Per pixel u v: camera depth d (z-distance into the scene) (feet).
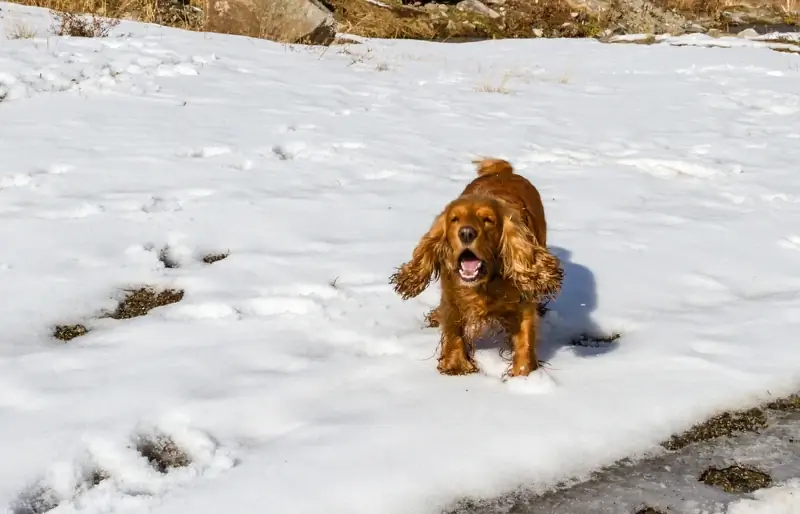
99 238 13.20
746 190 15.37
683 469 9.87
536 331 10.90
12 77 19.33
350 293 12.20
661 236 13.67
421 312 11.94
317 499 9.43
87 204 13.91
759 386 10.67
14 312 11.69
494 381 10.78
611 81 26.20
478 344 11.46
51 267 12.51
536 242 10.69
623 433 10.13
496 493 9.58
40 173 14.90
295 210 14.16
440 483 9.59
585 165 16.49
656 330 11.52
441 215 10.88
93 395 10.50
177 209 14.07
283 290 12.25
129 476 9.73
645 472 9.84
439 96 22.27
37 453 9.86
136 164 15.33
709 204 14.82
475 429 10.10
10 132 16.30
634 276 12.64
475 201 10.65
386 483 9.55
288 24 29.25
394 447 9.89
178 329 11.53
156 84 20.34
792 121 20.75
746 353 11.09
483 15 44.70
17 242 13.01
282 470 9.69
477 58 30.37
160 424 10.22
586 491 9.66
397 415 10.26
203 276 12.48
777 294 12.29
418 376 10.84
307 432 10.07
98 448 9.95
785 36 38.50
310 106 19.72
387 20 40.27
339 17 39.78
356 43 31.63
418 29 40.83
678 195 15.19
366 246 13.21
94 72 20.56
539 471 9.77
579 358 11.12
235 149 16.14
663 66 29.35
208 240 13.34
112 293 12.17
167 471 9.86
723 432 10.25
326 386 10.68
